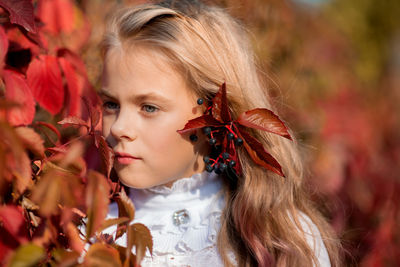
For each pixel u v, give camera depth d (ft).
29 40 2.79
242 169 3.24
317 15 7.07
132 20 2.98
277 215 3.27
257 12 4.58
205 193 3.20
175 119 2.93
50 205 2.19
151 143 2.90
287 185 3.38
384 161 5.69
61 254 2.27
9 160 2.21
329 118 5.63
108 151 2.63
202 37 3.10
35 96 2.82
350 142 5.55
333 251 3.61
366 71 8.61
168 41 2.95
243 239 3.18
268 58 4.51
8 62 2.81
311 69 5.68
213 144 3.02
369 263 4.38
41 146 2.36
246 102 3.26
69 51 2.94
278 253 3.21
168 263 3.01
